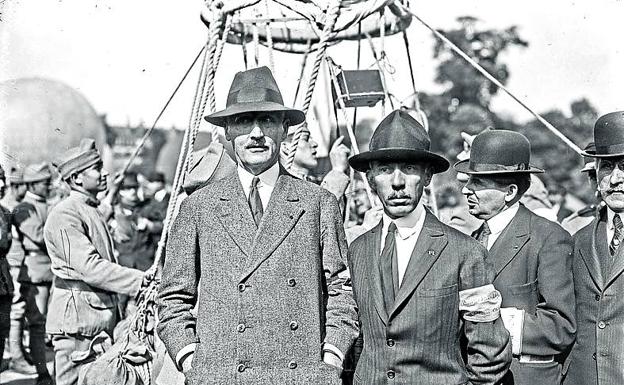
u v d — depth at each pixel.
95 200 7.31
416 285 3.83
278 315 3.78
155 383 5.02
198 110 5.72
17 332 9.45
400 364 3.82
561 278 4.47
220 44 5.69
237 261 3.85
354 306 3.95
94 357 6.61
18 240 9.21
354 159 4.03
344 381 4.60
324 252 3.97
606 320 4.37
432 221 4.01
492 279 3.92
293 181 4.05
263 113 3.97
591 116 36.16
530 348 4.38
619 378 4.29
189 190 5.40
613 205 4.38
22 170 8.94
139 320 5.54
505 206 4.70
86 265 6.82
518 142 4.67
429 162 3.95
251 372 3.73
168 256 3.99
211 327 3.80
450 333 3.86
